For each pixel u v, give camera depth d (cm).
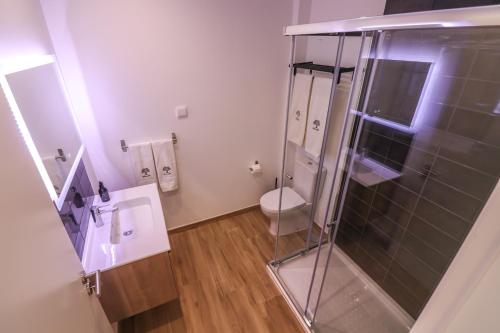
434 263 156
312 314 186
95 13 172
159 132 224
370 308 189
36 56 135
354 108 168
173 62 205
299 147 244
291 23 231
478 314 45
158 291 160
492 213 41
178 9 192
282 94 260
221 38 213
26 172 78
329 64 214
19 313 60
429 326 57
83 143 198
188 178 256
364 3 178
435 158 144
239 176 281
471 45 117
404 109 154
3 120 70
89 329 104
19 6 123
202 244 257
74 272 100
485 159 122
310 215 243
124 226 180
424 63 138
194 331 179
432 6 130
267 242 259
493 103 115
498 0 110
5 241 60
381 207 184
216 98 233
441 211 147
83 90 187
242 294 205
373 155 182
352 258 221
